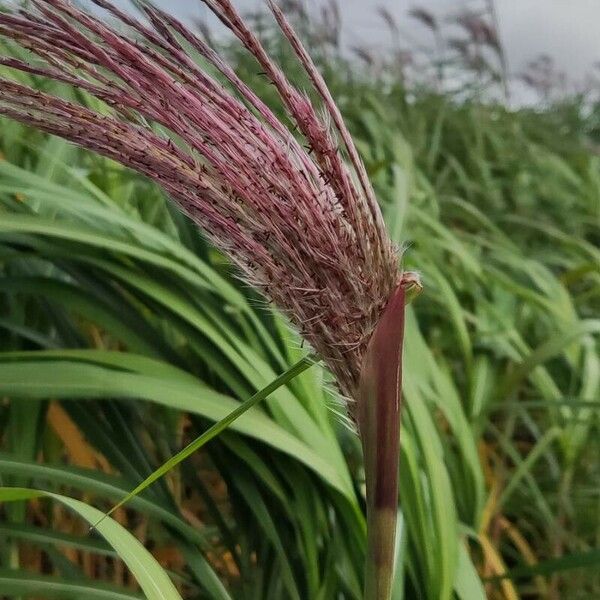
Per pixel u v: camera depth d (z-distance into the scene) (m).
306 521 0.29
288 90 0.17
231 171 0.17
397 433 0.19
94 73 0.17
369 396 0.19
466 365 0.49
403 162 0.76
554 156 1.10
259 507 0.30
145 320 0.33
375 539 0.19
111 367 0.28
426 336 0.57
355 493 0.31
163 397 0.27
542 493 0.48
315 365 0.22
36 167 0.42
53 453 0.38
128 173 0.44
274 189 0.17
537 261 0.74
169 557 0.39
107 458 0.30
